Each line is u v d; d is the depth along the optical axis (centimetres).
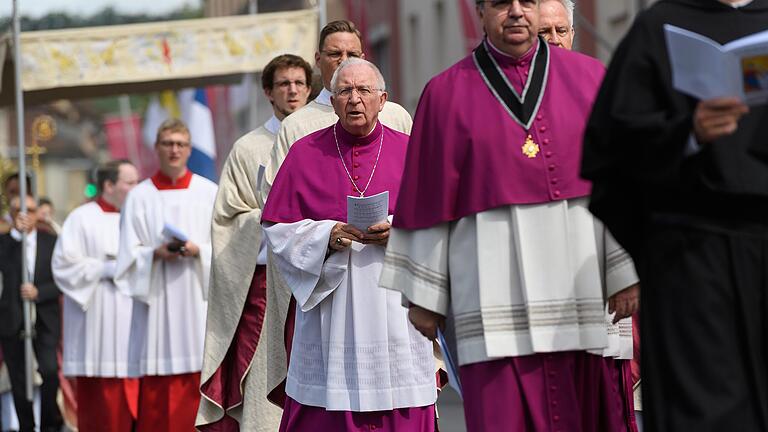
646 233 1412
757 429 1350
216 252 2533
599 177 1418
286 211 2073
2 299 3622
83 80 3309
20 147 3441
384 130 2103
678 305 1367
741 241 1361
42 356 3622
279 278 2309
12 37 3338
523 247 1583
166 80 3656
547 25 2017
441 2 7950
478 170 1596
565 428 1585
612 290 1617
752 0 1428
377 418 1994
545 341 1573
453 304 1627
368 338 1984
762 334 1362
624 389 1923
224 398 2547
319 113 2289
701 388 1352
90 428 3331
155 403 3017
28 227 3538
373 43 9131
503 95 1612
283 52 3294
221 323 2527
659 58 1397
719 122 1308
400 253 1669
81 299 3356
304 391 2038
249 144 2547
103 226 3434
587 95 1620
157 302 3006
